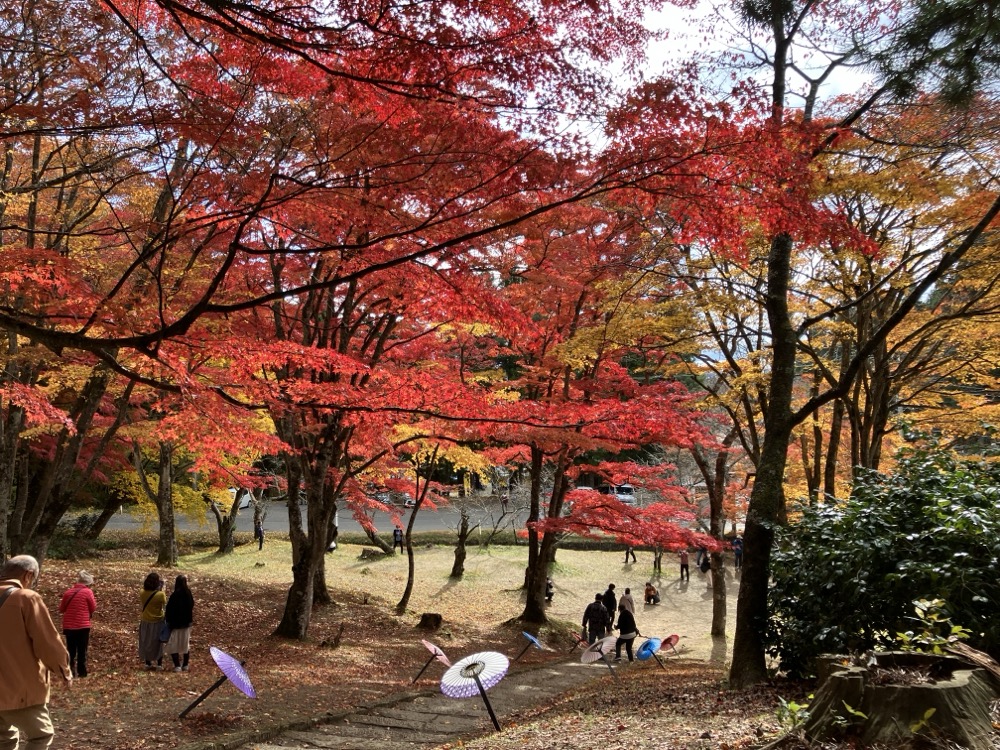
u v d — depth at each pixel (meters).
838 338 13.30
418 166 5.41
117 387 12.41
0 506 10.32
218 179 5.32
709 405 14.13
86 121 5.06
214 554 26.81
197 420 8.28
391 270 6.20
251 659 12.24
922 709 3.56
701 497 26.73
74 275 6.46
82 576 9.82
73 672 9.80
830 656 4.52
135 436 14.10
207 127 4.98
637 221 11.90
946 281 11.78
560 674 13.87
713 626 17.95
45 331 4.71
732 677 8.35
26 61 5.25
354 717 8.82
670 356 16.61
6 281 7.07
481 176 5.34
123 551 24.06
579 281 12.30
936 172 8.99
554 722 7.39
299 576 14.47
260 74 4.88
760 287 11.59
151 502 23.20
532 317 14.71
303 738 7.62
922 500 7.05
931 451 7.93
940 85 7.30
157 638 10.38
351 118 5.45
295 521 14.72
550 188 5.42
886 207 9.80
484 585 25.14
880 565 6.86
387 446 14.71
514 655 16.17
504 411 8.02
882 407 12.99
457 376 15.13
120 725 7.31
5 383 9.31
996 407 13.25
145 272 8.26
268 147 5.48
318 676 11.42
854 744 3.62
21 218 9.14
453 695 7.43
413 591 23.22
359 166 5.35
